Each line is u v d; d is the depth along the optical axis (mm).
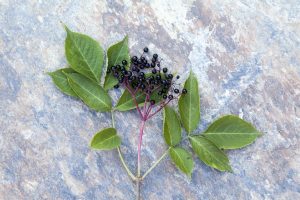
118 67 606
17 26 628
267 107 647
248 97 648
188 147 622
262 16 682
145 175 596
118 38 647
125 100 607
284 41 674
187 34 662
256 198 622
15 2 634
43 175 590
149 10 663
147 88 605
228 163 598
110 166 604
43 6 639
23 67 617
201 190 616
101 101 602
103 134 575
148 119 625
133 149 616
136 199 598
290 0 690
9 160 588
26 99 607
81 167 599
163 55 650
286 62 666
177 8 668
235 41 667
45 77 616
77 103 614
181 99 605
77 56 599
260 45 670
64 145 602
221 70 654
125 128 620
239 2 683
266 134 639
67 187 592
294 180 630
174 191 611
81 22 644
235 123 607
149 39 653
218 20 672
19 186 583
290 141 640
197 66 652
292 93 655
